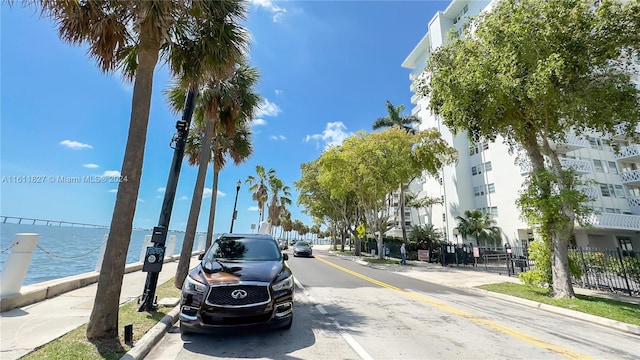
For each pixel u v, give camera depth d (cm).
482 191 3694
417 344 532
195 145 1594
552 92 978
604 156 2989
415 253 3020
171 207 730
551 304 941
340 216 4662
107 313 490
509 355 497
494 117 1153
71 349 437
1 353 415
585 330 697
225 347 500
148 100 564
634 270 1120
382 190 2578
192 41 708
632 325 715
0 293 640
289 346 508
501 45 1013
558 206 1037
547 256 1138
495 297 1134
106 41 590
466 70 1120
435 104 1368
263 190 4441
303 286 1157
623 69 1080
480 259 2517
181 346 502
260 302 514
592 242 2880
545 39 945
